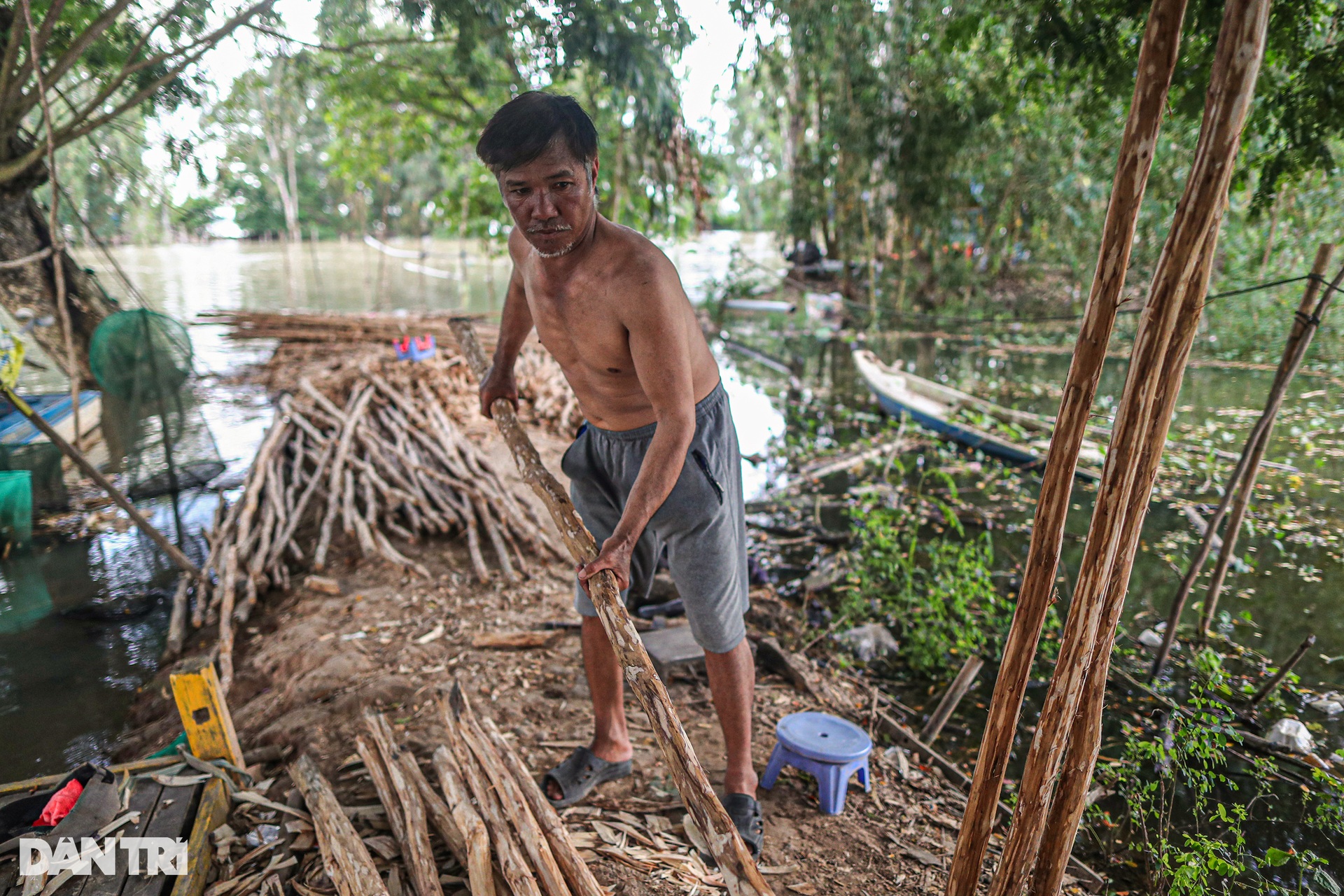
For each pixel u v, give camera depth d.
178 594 4.31
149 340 5.87
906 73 8.51
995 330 10.57
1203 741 2.56
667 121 6.14
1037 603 1.37
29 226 6.70
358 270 22.69
